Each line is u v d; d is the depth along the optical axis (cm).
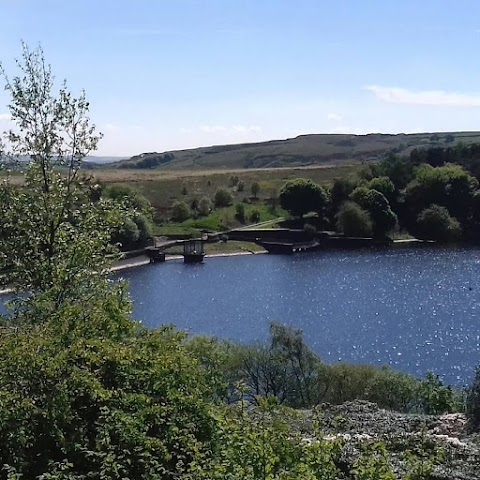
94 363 1271
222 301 8575
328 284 9538
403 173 15212
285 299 8625
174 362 1310
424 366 5869
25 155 2328
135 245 11944
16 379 1183
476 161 16112
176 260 11756
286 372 4097
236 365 3997
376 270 10538
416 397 3509
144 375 1291
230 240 13350
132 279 10050
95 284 2119
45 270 2184
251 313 7912
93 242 2217
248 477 938
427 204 14125
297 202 14125
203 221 14338
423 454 1231
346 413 2159
